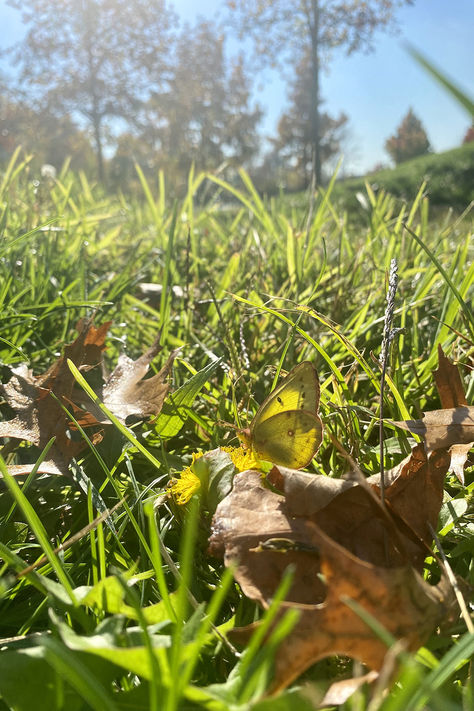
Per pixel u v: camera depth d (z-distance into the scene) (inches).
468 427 6.4
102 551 5.5
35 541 6.6
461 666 4.8
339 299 13.2
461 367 9.8
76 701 4.1
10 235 15.5
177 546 6.6
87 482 6.9
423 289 12.6
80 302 11.1
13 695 4.0
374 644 4.1
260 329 12.2
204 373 8.5
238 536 5.2
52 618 4.2
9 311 11.0
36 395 7.7
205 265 17.2
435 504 6.0
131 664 3.9
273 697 3.6
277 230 21.8
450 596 4.7
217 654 4.9
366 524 5.6
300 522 5.3
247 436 6.9
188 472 6.3
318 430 6.6
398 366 9.1
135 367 8.7
